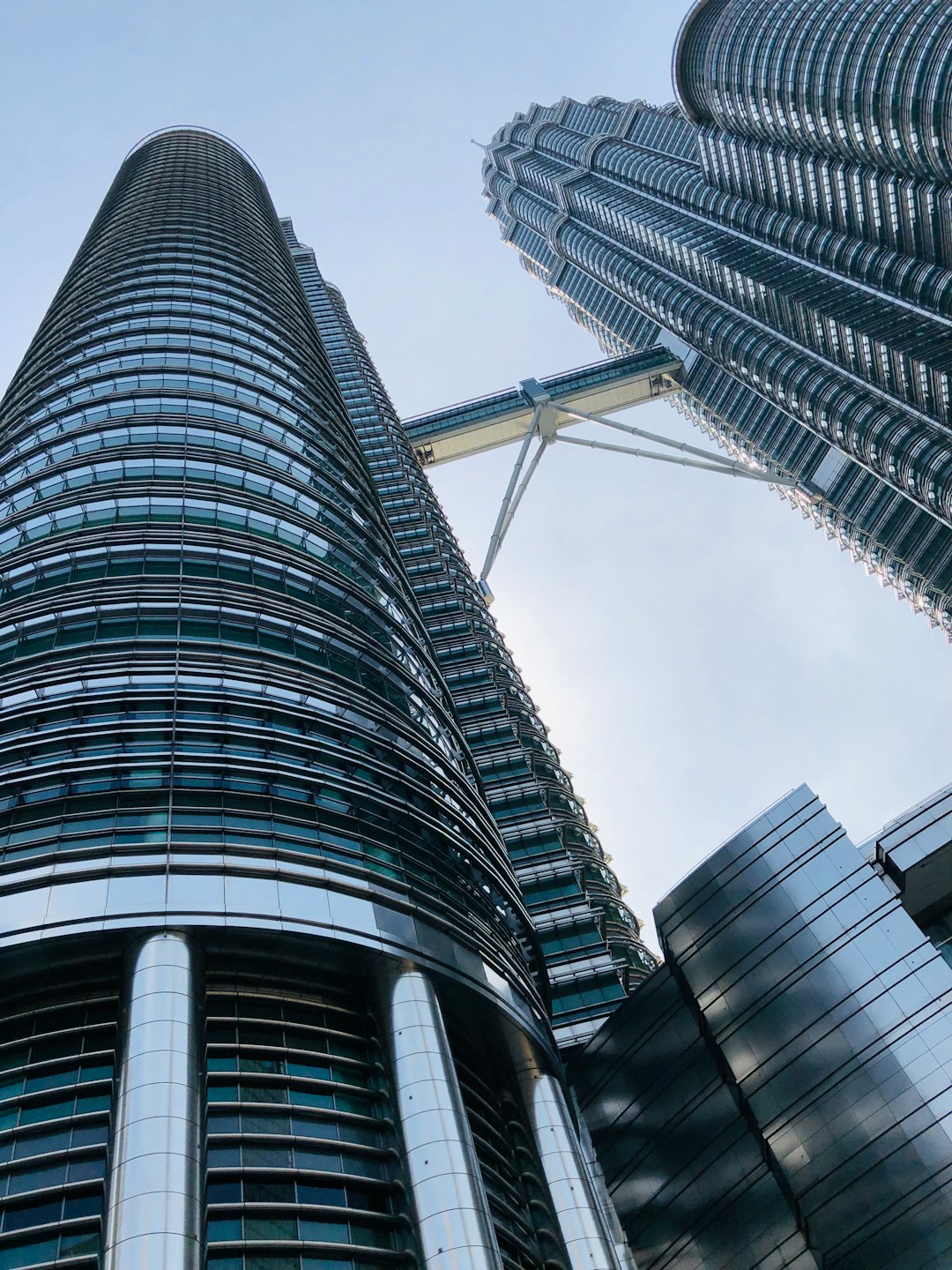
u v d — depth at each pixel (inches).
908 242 6993.1
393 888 1664.6
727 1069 2071.9
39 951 1363.2
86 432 2583.7
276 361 3380.9
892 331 6860.2
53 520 2235.5
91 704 1729.8
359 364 6865.2
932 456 6451.8
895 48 6427.2
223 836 1563.7
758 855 2191.2
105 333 3218.5
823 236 7746.1
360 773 1856.5
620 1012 2340.1
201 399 2837.1
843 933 2012.8
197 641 1919.3
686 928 2226.9
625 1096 2245.3
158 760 1642.5
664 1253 2049.7
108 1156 1169.4
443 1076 1411.2
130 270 3905.0
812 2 7293.3
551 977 2906.0
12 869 1437.0
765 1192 1940.2
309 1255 1204.5
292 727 1849.2
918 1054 1831.9
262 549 2252.7
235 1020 1413.6
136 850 1493.6
